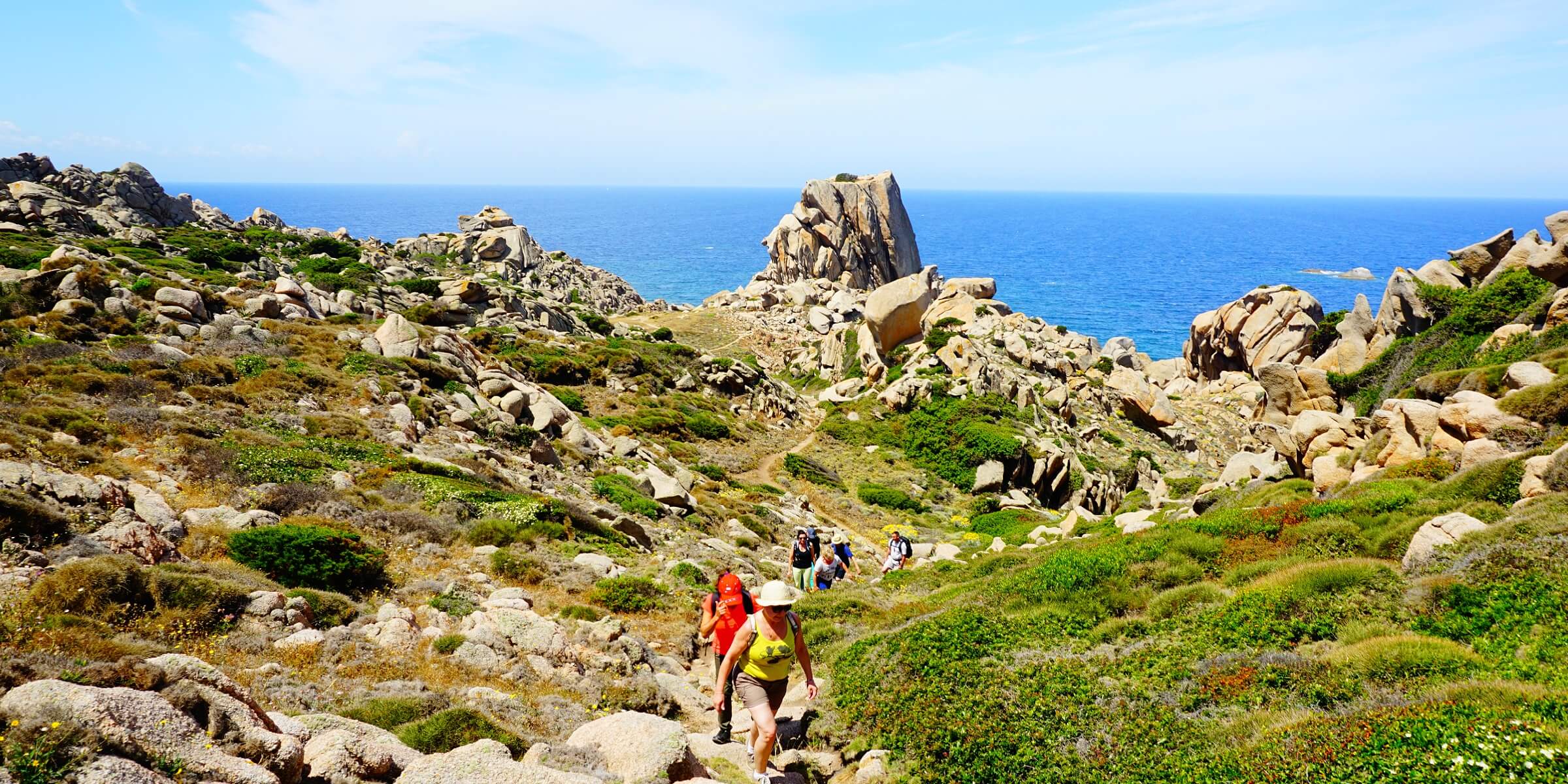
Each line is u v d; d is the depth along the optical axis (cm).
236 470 2056
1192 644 1315
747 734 1127
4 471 1450
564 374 6284
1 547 1216
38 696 578
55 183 8775
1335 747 837
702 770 891
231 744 664
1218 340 8775
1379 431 2627
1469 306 4069
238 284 5409
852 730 1152
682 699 1411
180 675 714
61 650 827
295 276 7131
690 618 1927
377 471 2444
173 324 3441
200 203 11344
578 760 822
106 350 2930
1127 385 7556
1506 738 768
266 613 1280
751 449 5925
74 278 3388
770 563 3034
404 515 2086
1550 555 1262
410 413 3212
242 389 2916
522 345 6575
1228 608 1405
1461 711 849
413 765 712
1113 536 2416
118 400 2405
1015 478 5769
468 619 1474
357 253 9444
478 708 1100
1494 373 2744
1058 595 1692
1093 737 1065
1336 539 1766
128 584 1169
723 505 4050
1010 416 6350
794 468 5438
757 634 926
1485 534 1416
